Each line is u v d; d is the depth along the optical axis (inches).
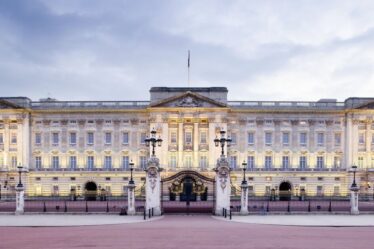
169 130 4165.8
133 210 2361.0
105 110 4224.9
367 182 4133.9
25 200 3858.3
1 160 4185.5
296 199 4028.1
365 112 4178.2
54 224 1899.6
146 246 1305.4
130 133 4242.1
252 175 4173.2
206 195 3659.0
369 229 1765.5
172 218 2194.9
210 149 4114.2
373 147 4178.2
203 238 1464.1
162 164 4094.5
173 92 4220.0
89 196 4030.5
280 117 4242.1
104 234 1568.7
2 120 4188.0
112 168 4222.4
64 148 4249.5
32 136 4256.9
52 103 4284.0
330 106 4276.6
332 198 3976.4
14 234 1588.3
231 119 4222.4
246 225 1870.1
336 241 1422.2
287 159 4237.2
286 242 1390.3
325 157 4239.7
